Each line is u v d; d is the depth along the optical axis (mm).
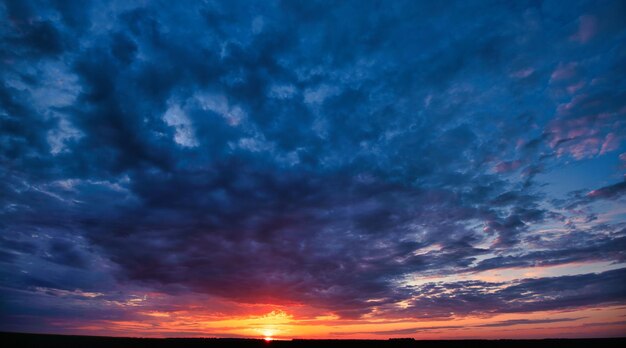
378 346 62844
